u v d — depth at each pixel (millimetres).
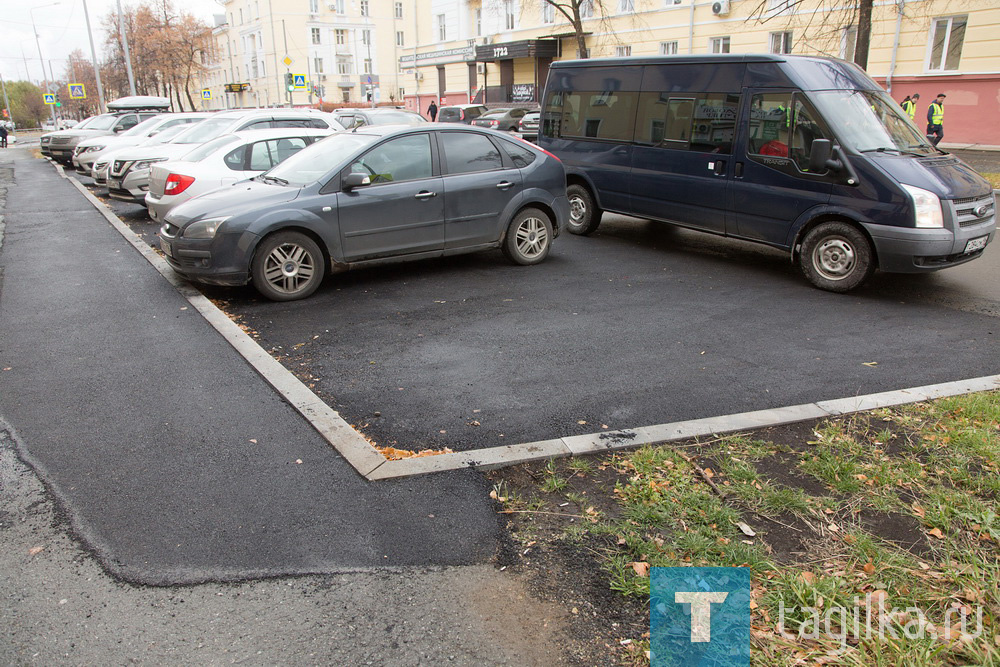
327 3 66688
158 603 2715
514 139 8281
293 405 4449
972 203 6926
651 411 4387
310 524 3205
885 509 3238
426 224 7590
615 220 11945
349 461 3734
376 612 2664
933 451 3760
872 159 6965
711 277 7953
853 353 5461
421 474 3605
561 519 3230
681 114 8680
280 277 6938
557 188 8484
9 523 3234
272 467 3707
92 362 5285
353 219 7137
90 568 2922
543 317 6414
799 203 7516
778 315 6488
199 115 17688
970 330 6047
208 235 6633
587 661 2422
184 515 3283
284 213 6770
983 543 2994
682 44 27812
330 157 7371
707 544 2979
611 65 9523
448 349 5566
